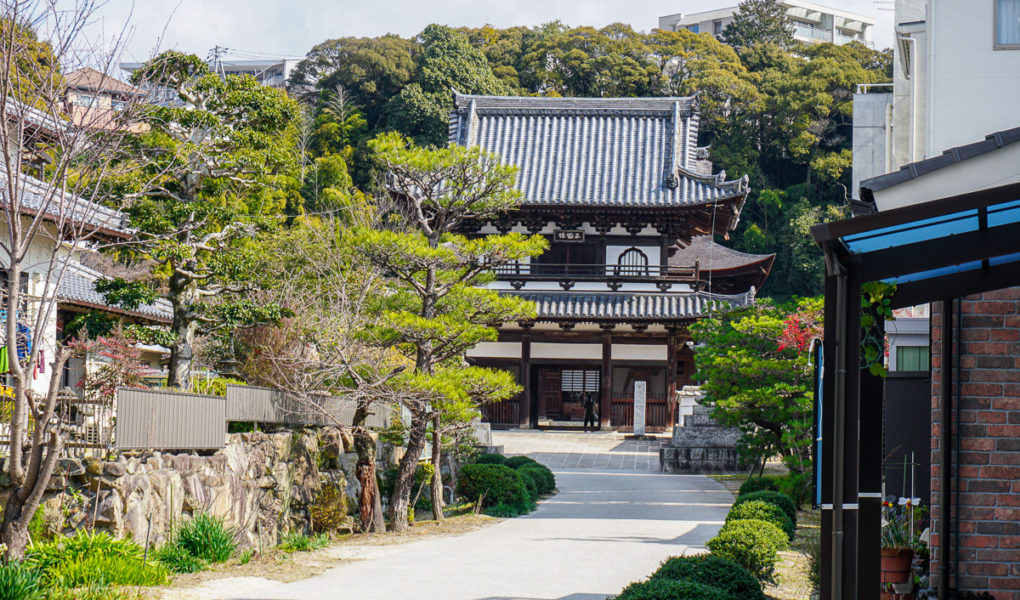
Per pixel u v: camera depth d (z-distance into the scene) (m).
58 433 11.19
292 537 15.79
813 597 10.85
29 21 11.07
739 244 65.50
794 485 22.17
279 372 18.91
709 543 11.88
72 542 11.28
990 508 8.87
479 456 27.22
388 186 31.58
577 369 42.31
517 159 42.28
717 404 24.56
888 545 9.55
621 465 32.56
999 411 8.91
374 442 21.78
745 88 72.56
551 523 19.52
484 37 87.00
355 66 74.00
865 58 79.12
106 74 12.00
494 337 19.12
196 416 14.74
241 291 19.39
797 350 22.72
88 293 20.73
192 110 16.81
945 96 12.23
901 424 13.55
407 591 11.45
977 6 12.23
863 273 6.44
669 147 42.25
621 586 11.83
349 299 20.75
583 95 76.81
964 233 6.32
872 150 34.25
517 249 18.69
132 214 17.19
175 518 13.76
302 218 31.14
